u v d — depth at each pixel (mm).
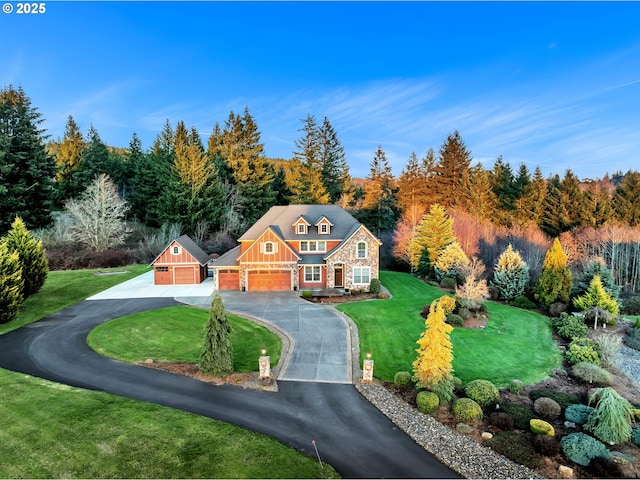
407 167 67500
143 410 15023
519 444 13203
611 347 21078
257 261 35281
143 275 43500
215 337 18188
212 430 13781
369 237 35812
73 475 11359
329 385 17641
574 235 53688
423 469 12047
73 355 20734
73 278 39844
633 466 12312
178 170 56469
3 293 25266
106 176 57094
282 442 13242
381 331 24609
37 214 48750
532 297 34062
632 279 44812
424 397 15469
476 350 22016
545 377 19156
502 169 68812
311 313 28328
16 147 47812
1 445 12664
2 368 18938
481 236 51250
